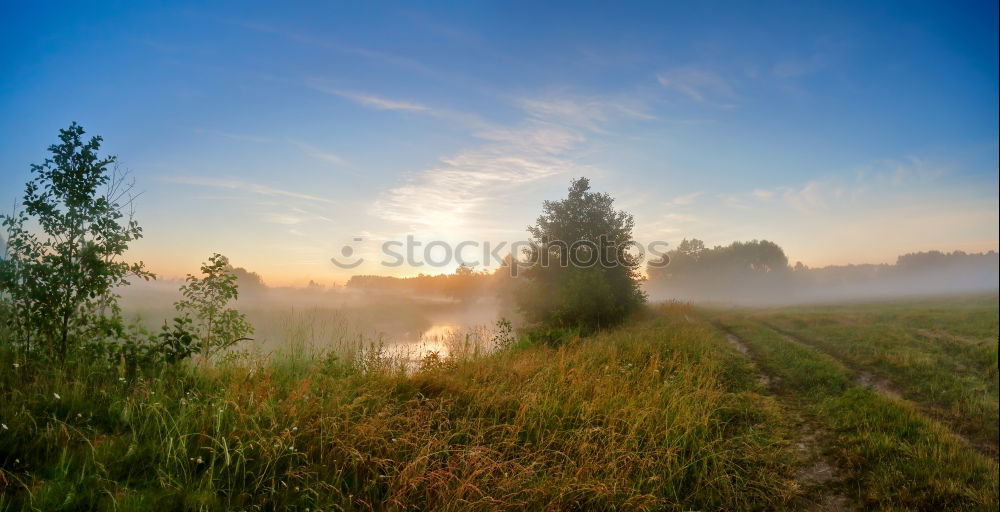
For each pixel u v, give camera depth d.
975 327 14.57
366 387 6.36
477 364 8.52
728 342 14.47
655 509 4.70
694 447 5.86
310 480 4.31
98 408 4.96
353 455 4.62
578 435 5.64
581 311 19.45
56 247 6.34
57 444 4.19
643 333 14.81
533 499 4.47
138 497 3.63
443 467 4.84
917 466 5.43
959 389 8.28
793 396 8.65
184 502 3.69
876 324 16.59
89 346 6.41
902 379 9.29
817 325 17.20
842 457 5.91
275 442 4.58
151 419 4.85
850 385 9.03
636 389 7.64
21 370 5.57
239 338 7.65
